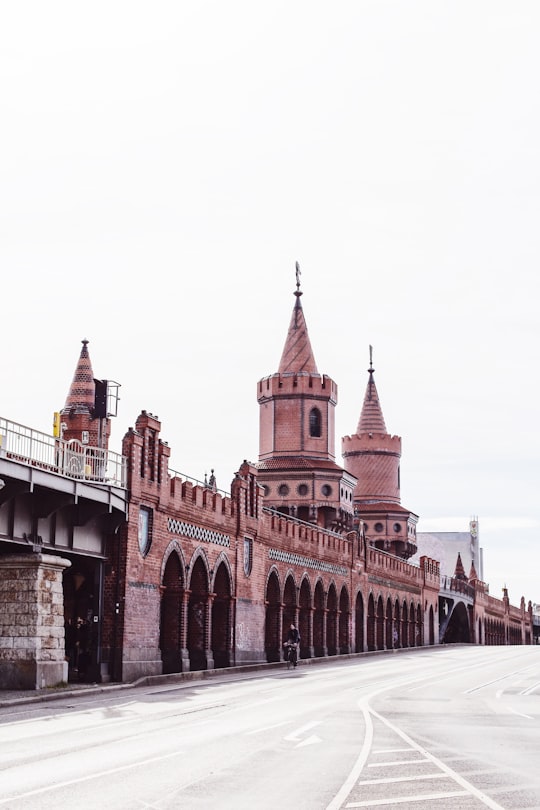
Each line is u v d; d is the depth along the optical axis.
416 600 100.12
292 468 81.31
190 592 47.53
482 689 38.94
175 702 30.08
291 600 64.62
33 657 33.28
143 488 42.28
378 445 107.06
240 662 54.00
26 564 34.00
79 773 14.88
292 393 83.75
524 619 193.25
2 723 23.14
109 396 53.56
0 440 31.02
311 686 38.91
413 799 12.84
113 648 40.12
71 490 35.38
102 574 40.44
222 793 13.16
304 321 86.25
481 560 188.12
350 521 84.75
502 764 16.58
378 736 20.81
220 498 52.00
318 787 13.80
